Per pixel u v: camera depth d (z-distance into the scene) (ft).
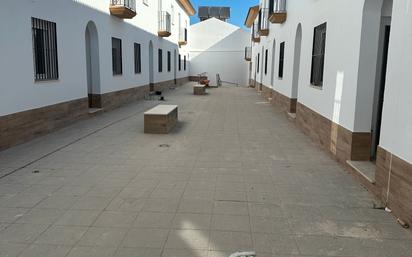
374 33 18.57
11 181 17.69
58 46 30.12
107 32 42.27
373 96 19.04
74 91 33.40
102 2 40.37
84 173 19.10
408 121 13.06
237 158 22.58
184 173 19.34
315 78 28.32
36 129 27.07
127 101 50.65
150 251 11.44
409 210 13.03
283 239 12.33
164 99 58.70
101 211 14.34
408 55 13.08
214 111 45.24
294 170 20.15
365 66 18.79
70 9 32.17
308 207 15.01
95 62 40.01
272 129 32.96
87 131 30.22
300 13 34.58
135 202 15.26
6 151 23.17
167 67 79.61
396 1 14.03
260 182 18.06
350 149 19.60
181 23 97.30
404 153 13.34
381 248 11.82
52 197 15.72
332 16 23.39
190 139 28.07
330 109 23.22
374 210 14.75
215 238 12.32
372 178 16.80
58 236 12.33
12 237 12.25
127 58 50.14
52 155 22.54
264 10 64.34
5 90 23.21
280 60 47.75
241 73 116.06
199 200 15.60
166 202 15.31
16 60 24.25
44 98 28.02
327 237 12.50
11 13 23.58
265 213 14.37
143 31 57.93
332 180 18.43
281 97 46.03
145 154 23.18
